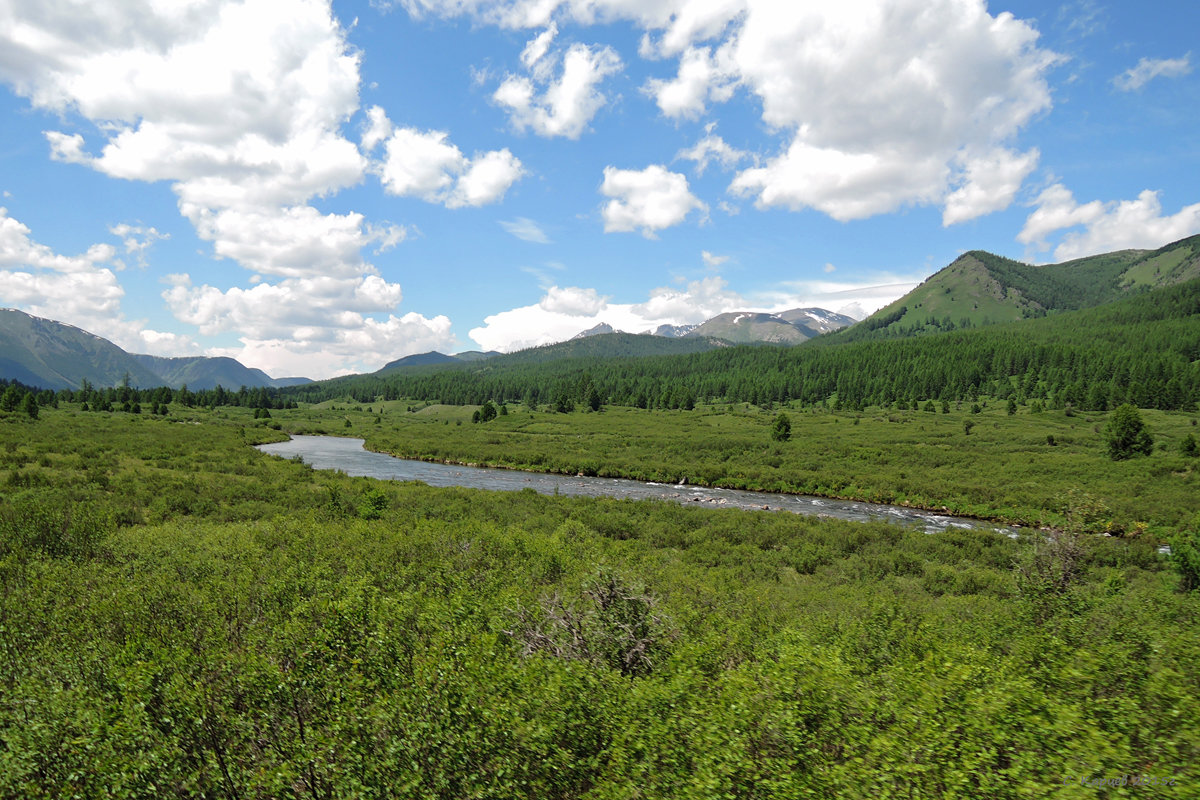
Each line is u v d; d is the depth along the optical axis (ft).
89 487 107.45
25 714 22.06
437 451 273.33
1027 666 32.19
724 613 50.34
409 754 20.61
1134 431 209.46
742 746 21.71
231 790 20.81
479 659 27.40
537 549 70.64
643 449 279.28
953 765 20.35
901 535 116.57
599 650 34.42
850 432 332.39
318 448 286.87
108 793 19.39
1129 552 98.12
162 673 25.18
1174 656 33.65
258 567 53.88
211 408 501.97
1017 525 146.61
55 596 39.52
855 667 34.53
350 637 31.24
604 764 23.24
